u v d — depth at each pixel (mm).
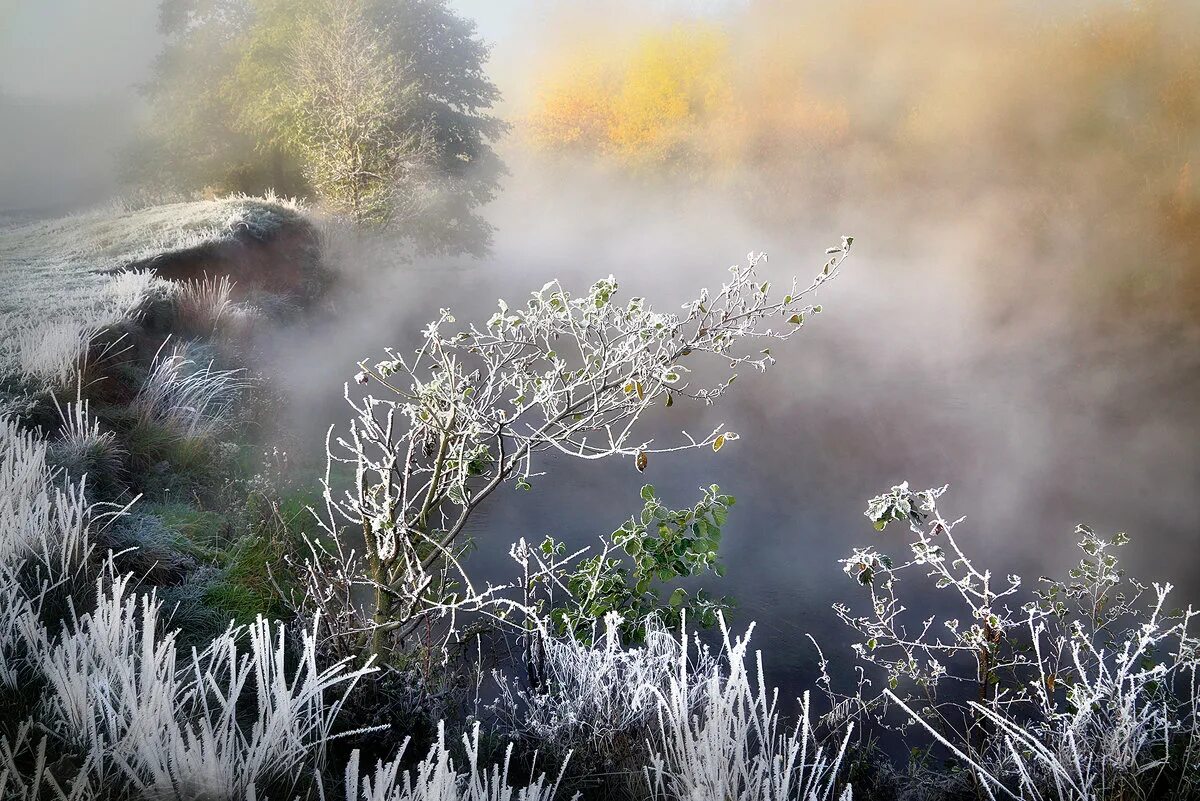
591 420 4242
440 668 3928
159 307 9688
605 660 3391
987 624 3971
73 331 7324
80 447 5621
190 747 2096
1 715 2473
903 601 7125
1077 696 3070
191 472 6637
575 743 3109
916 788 3535
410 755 3002
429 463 4812
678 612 4465
